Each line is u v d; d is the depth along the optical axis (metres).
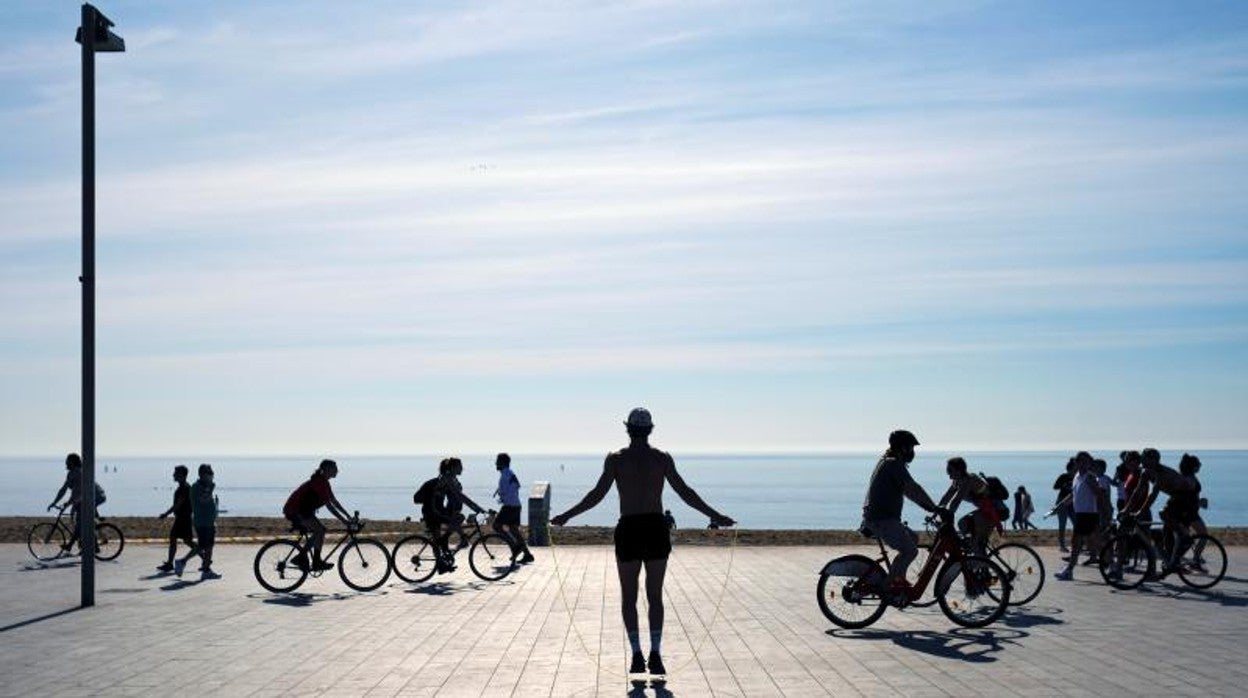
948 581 14.80
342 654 13.03
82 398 17.44
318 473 19.52
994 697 10.47
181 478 22.11
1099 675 11.43
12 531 30.33
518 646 13.56
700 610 16.52
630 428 11.88
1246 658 12.33
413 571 20.53
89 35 17.47
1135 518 18.91
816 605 17.00
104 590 19.34
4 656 12.92
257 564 19.09
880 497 14.74
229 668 12.19
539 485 28.39
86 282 17.45
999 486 16.95
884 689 10.90
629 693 10.88
